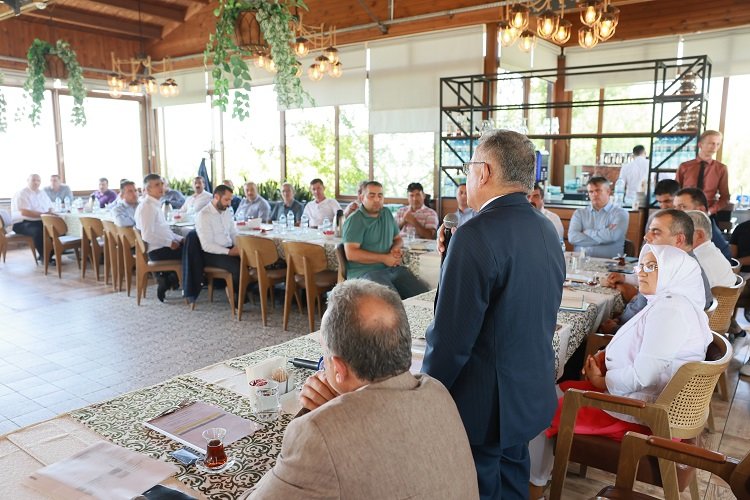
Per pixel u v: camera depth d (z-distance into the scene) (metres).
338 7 7.61
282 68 4.05
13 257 7.82
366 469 0.89
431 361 1.39
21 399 3.26
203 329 4.57
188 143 9.90
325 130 8.27
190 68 9.41
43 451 1.27
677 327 1.88
